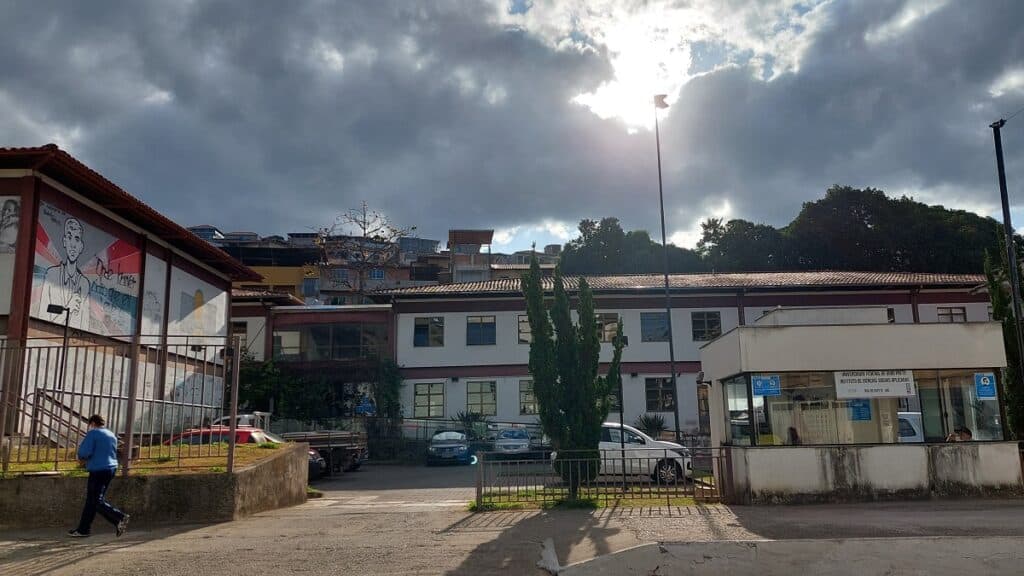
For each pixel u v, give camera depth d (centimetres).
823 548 798
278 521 1124
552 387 1374
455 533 1004
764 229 5912
